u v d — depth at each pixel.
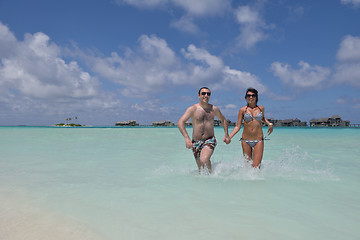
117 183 4.05
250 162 5.44
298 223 2.46
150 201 3.13
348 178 4.42
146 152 8.13
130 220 2.53
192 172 4.98
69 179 4.31
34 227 2.35
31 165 5.65
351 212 2.76
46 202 3.09
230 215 2.66
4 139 13.71
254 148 5.28
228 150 8.98
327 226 2.39
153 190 3.63
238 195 3.40
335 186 3.87
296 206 2.95
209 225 2.41
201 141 4.97
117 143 11.57
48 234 2.20
